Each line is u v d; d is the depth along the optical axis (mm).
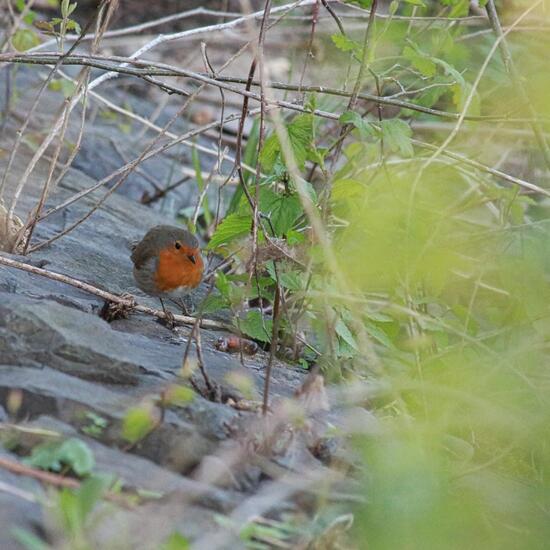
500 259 8992
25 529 5184
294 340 8867
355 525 6039
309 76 15797
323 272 8398
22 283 8688
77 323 7371
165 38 10422
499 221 11062
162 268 9578
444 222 9453
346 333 8359
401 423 7469
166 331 8961
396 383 7082
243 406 7176
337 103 13391
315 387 6809
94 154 15102
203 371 7180
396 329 9273
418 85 13367
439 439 7012
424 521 5340
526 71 12273
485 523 5984
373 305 9289
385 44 10883
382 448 5855
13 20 13281
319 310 8578
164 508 5570
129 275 10594
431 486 5477
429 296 9656
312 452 6824
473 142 13836
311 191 8680
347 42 9414
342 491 6352
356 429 7020
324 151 9125
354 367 8828
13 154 10242
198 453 6379
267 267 8711
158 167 15891
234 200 12438
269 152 8742
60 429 6234
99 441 6316
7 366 6898
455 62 12188
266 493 5984
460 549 5508
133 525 5363
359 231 8406
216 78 9422
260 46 8242
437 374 8555
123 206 13188
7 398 6469
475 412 7855
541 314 8258
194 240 9719
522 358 8070
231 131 17688
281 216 8883
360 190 8602
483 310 10984
